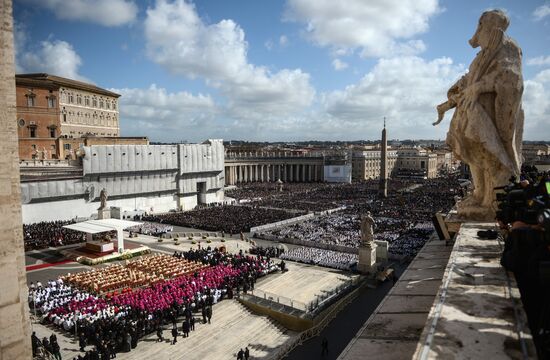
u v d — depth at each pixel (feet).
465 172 537.24
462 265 26.81
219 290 126.41
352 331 104.94
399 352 22.31
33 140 294.05
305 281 145.18
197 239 213.05
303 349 95.20
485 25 39.91
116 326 97.45
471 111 40.40
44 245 187.01
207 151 351.67
